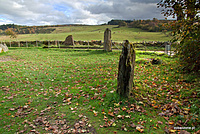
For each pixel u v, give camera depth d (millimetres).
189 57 7152
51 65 14008
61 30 118062
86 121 5152
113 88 7227
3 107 6539
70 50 24922
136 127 4512
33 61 16031
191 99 5477
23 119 5684
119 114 5297
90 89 7770
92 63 14156
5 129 5098
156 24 84375
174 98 5922
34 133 4805
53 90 8266
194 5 6211
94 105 6109
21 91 8211
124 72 6141
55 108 6344
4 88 8477
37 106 6629
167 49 15922
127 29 94000
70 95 7367
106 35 21359
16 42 34094
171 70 9367
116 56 17828
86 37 66000
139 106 5613
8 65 13633
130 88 6289
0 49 21750
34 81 9688
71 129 4805
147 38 58062
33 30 117938
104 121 5066
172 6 6941
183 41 6738
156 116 5012
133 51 6238
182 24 6562
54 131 4773
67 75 10727
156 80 8125
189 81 7160
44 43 33250
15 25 133250
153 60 12133
